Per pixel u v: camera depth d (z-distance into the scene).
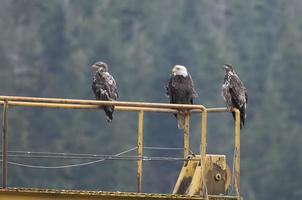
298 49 79.31
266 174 68.06
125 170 59.06
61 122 66.44
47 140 65.50
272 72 78.81
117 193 15.18
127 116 66.81
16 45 76.81
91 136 66.31
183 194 16.00
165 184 59.97
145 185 59.56
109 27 80.88
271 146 70.94
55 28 79.25
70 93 73.62
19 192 14.98
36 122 65.81
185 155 16.67
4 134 15.32
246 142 71.25
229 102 19.19
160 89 76.38
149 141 67.50
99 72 20.02
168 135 67.81
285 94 77.12
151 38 81.94
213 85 76.56
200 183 16.02
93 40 79.50
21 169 53.09
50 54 77.00
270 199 67.50
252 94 78.19
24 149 64.62
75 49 77.69
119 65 77.31
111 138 66.00
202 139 15.71
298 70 78.38
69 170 55.62
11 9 79.31
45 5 79.94
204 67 78.31
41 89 73.88
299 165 68.75
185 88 20.12
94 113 67.06
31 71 74.56
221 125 66.81
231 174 16.17
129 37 82.38
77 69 75.62
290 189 67.88
